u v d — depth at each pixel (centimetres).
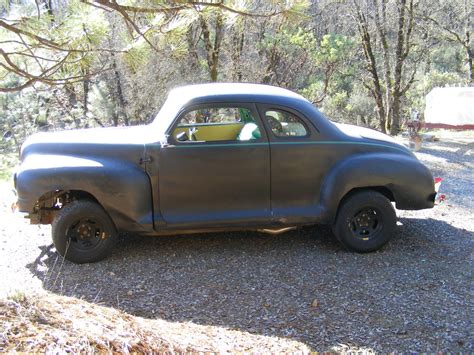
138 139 497
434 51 2730
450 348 333
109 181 475
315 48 1519
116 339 281
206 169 488
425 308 392
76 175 474
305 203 508
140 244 544
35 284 440
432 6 2058
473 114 1498
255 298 414
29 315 282
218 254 514
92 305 341
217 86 538
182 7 355
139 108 1514
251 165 493
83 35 345
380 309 392
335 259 500
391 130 1828
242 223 499
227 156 489
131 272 470
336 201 505
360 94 2373
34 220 506
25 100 1502
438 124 1557
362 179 504
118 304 401
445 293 420
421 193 521
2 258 502
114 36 449
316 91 1656
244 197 497
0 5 320
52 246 539
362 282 444
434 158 1116
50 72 393
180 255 512
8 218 643
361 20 1794
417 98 2500
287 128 505
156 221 488
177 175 486
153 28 379
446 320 372
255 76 1506
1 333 253
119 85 1527
